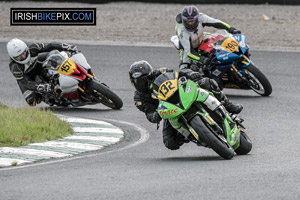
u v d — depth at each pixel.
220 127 27.38
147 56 62.31
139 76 27.55
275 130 34.34
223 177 22.91
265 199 19.72
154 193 20.75
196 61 43.44
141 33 78.19
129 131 35.09
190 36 44.28
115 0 103.06
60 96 41.28
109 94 40.72
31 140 30.89
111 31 79.69
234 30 44.97
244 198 19.88
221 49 42.91
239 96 45.44
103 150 30.11
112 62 59.44
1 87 49.69
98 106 43.69
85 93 41.03
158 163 26.56
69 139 32.09
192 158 27.80
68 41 72.19
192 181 22.39
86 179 23.27
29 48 42.09
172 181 22.50
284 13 92.44
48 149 29.61
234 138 27.14
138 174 24.06
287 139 31.89
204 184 21.84
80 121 37.12
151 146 31.14
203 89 27.02
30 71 41.97
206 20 45.06
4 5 99.00
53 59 40.75
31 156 28.14
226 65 42.97
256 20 86.50
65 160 27.61
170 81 26.70
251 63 44.06
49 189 21.75
